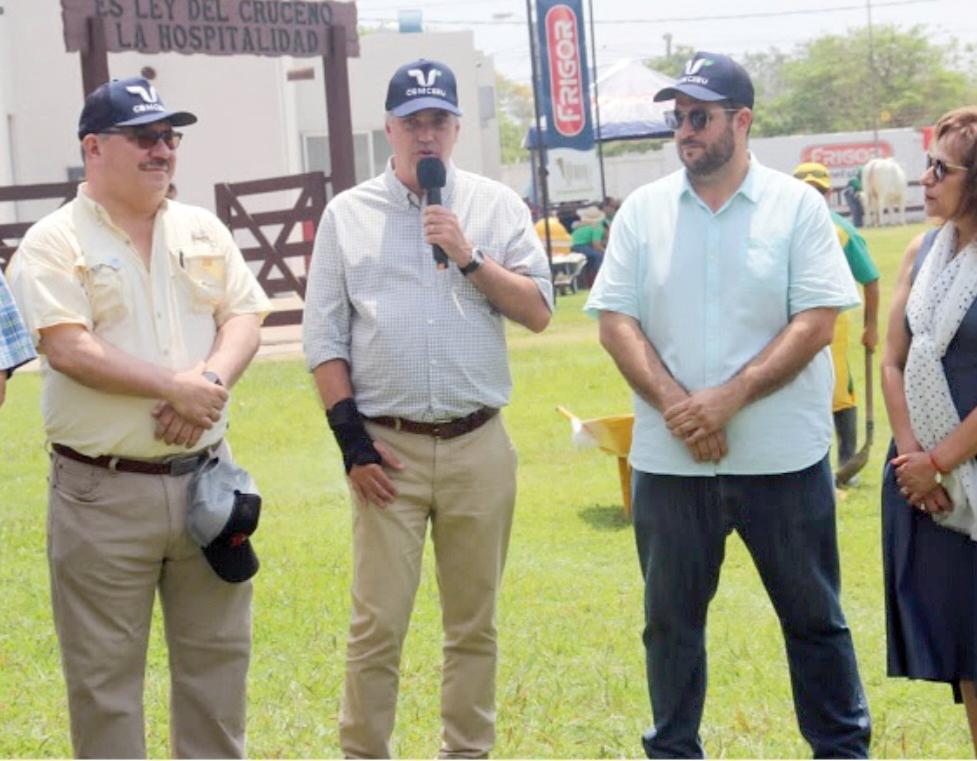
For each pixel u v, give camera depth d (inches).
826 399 210.1
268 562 342.3
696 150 205.3
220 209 785.6
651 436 208.5
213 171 1020.5
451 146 212.8
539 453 470.9
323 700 252.1
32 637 289.3
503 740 231.1
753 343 205.6
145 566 195.6
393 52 1220.5
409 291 209.3
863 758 210.5
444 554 215.2
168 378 191.6
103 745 195.0
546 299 215.5
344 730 211.9
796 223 206.2
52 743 233.5
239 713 203.3
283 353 709.3
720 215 207.2
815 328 203.2
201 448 197.6
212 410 193.5
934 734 233.3
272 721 241.6
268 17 769.6
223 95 1015.6
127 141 191.8
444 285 209.5
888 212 1870.1
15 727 241.6
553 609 300.4
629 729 236.2
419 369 208.1
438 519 213.8
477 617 215.5
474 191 214.8
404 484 209.3
